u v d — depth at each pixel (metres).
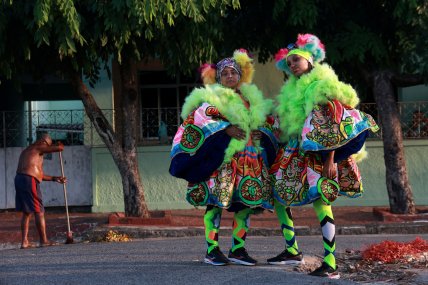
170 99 19.33
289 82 8.09
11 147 17.98
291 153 7.87
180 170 8.24
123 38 12.53
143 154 17.95
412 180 17.80
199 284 7.24
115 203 17.91
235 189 8.13
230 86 8.38
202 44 13.45
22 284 7.61
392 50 15.33
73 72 14.56
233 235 8.50
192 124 8.16
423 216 14.70
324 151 7.55
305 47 7.91
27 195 12.70
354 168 7.96
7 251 11.47
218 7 13.14
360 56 13.95
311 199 7.64
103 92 18.05
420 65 14.19
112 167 17.92
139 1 11.52
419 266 8.34
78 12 12.36
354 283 7.29
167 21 12.47
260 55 15.77
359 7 14.89
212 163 8.08
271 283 7.23
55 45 12.52
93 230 13.87
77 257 9.60
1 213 17.75
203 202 8.21
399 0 13.44
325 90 7.55
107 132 14.93
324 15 14.44
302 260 8.51
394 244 9.16
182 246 10.89
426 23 13.42
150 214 15.66
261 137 8.28
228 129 8.09
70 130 18.12
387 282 7.43
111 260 9.12
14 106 21.23
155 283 7.36
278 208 8.48
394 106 15.23
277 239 12.59
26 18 11.94
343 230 14.01
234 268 8.10
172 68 14.11
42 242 12.93
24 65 13.93
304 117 7.76
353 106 7.79
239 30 15.05
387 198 17.86
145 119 18.34
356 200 17.89
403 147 16.67
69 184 18.02
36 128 18.09
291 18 13.56
